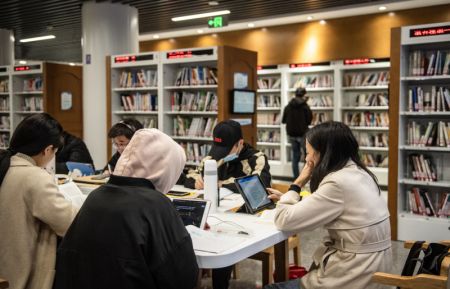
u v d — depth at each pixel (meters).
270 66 9.52
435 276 1.80
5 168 1.89
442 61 4.56
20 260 1.85
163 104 6.30
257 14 8.39
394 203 4.71
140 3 7.36
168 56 6.14
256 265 3.89
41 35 10.98
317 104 8.73
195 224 2.07
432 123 4.64
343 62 8.38
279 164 8.98
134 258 1.38
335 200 1.97
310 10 8.05
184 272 1.44
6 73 8.58
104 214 1.46
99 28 7.11
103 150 7.20
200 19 8.94
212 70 5.95
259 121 9.29
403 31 4.54
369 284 1.94
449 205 4.61
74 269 1.47
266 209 2.54
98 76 7.14
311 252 4.35
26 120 1.94
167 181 1.59
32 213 1.86
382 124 8.02
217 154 2.99
